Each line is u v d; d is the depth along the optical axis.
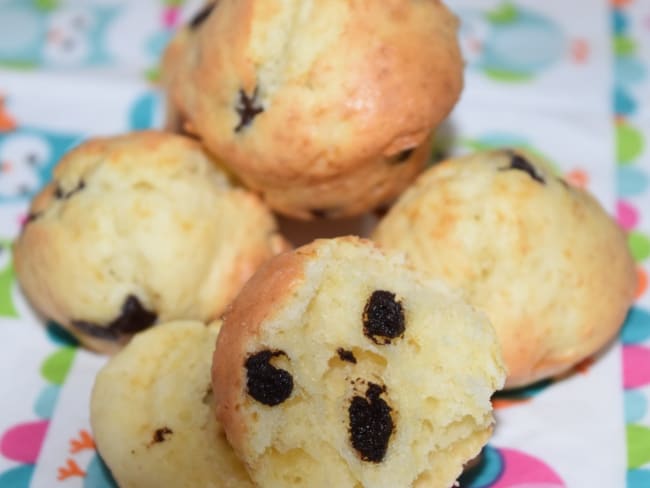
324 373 0.22
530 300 0.24
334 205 0.27
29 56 0.34
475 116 0.32
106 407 0.24
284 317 0.22
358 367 0.23
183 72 0.27
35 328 0.27
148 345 0.25
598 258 0.25
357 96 0.25
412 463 0.22
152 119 0.32
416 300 0.23
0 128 0.31
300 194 0.27
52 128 0.32
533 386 0.25
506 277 0.24
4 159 0.31
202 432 0.23
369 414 0.22
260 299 0.22
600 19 0.35
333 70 0.25
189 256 0.26
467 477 0.24
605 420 0.25
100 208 0.26
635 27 0.35
